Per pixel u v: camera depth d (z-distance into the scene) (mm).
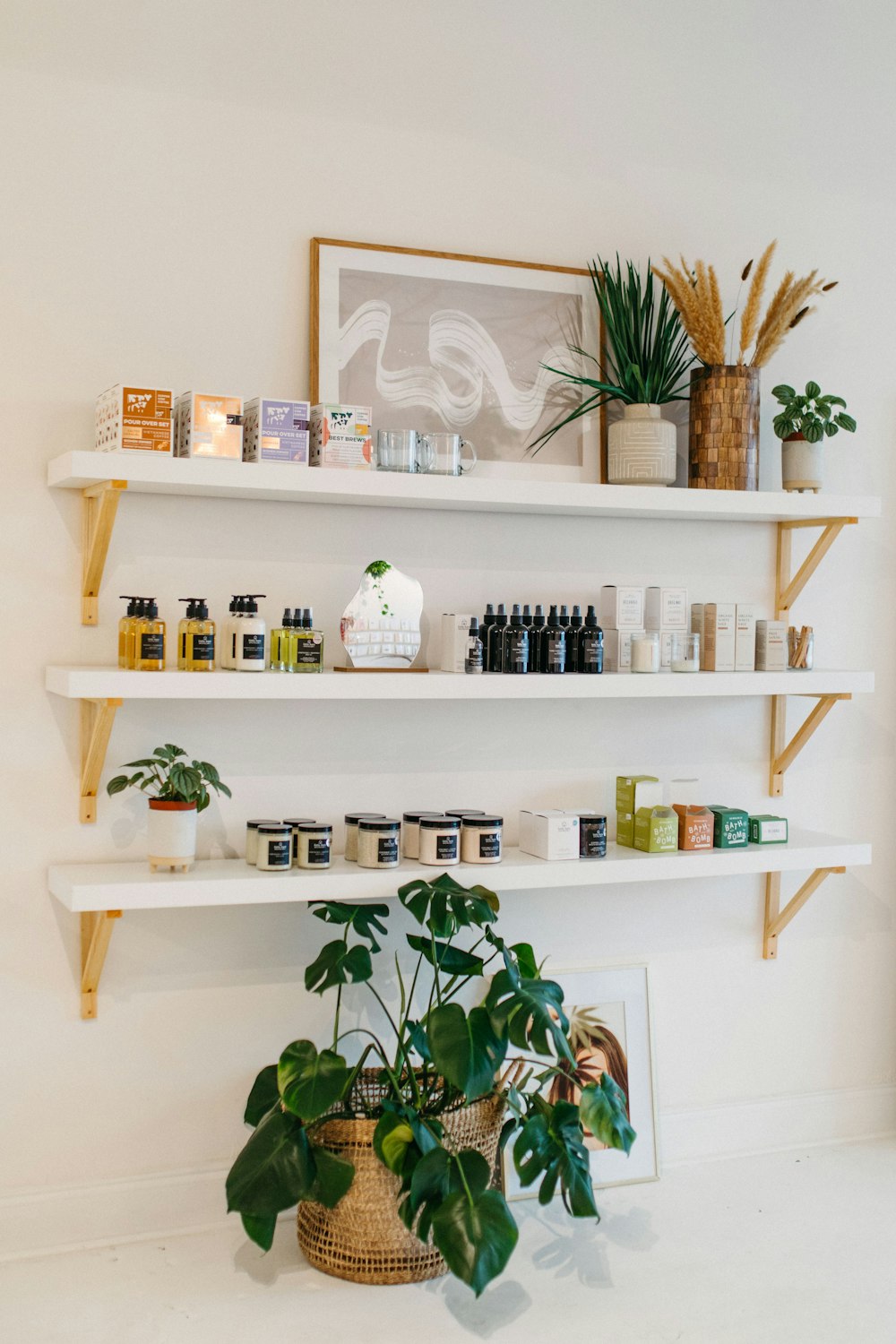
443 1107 2438
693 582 2982
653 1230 2631
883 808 3223
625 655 2736
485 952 2820
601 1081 2455
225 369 2547
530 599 2824
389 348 2646
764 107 2992
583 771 2900
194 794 2340
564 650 2615
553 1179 2367
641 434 2695
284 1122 2297
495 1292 2350
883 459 3160
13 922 2459
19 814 2451
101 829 2504
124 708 2510
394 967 2748
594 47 2820
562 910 2887
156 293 2490
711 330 2740
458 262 2703
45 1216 2480
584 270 2826
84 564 2453
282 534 2605
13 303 2396
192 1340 2154
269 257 2570
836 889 3182
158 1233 2561
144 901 2291
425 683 2430
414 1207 2188
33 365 2414
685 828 2777
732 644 2803
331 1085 2238
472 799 2801
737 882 3059
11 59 2371
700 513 2736
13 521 2414
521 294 2766
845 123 3072
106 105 2438
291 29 2564
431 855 2525
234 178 2537
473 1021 2303
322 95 2598
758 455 2844
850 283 3102
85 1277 2377
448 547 2744
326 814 2676
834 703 3105
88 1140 2527
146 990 2557
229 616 2457
